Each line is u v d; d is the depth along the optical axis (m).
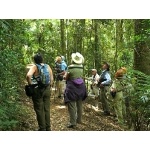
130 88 4.37
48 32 11.16
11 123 3.72
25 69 7.97
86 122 5.63
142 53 5.70
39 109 4.37
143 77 4.21
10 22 5.36
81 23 10.00
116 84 5.47
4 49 4.75
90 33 10.02
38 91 4.33
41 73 4.32
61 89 7.44
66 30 10.54
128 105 4.58
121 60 8.68
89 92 8.07
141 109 4.16
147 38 5.09
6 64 4.66
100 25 10.42
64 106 6.67
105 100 6.64
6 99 4.59
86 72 9.88
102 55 10.40
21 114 5.09
